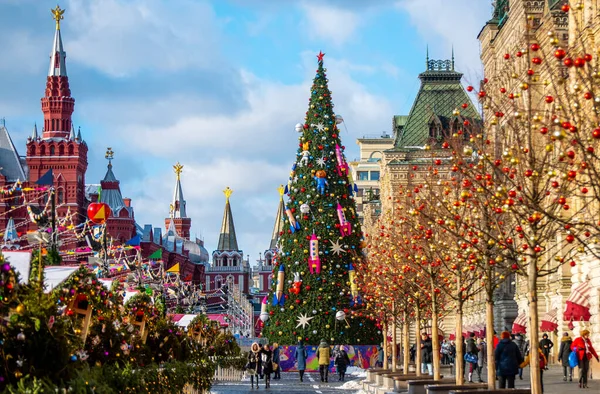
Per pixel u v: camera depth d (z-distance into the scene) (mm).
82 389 20594
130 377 25734
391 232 61188
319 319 77500
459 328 38219
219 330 72062
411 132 126000
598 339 52875
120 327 29578
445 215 38406
